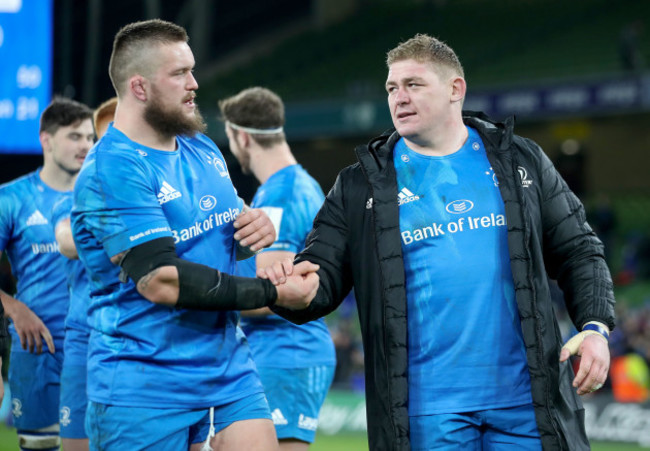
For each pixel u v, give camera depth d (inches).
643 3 2768.2
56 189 670.5
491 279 403.5
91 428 417.7
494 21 2962.6
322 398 579.8
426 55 411.5
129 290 406.3
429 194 412.2
